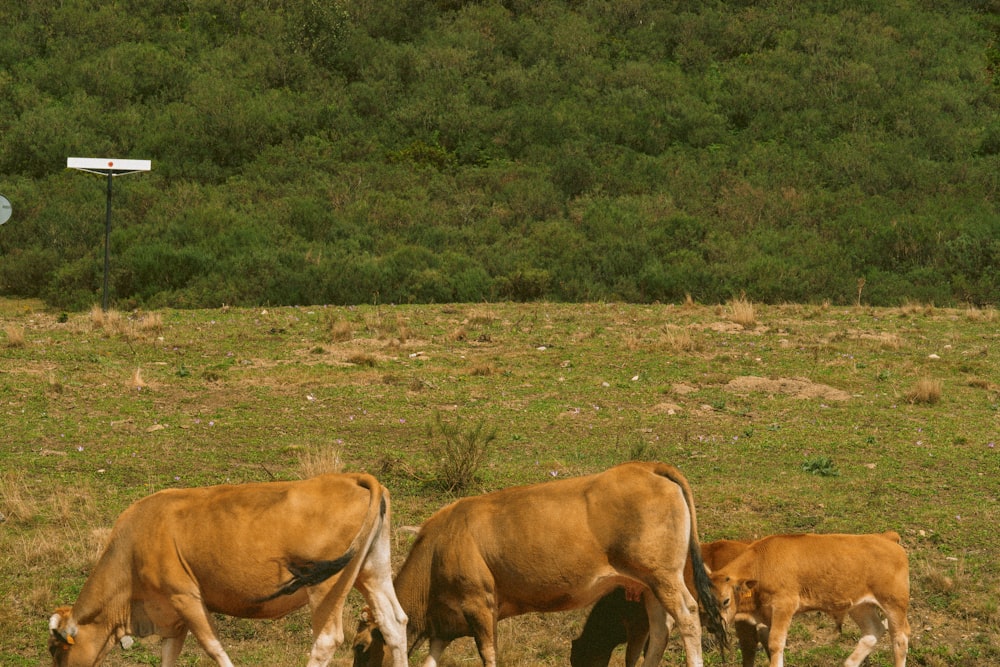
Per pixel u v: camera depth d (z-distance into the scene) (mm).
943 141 106750
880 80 120688
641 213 86375
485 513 14625
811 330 45969
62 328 43500
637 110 112000
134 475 24375
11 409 29859
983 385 35656
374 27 130125
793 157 102750
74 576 18969
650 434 29156
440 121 106250
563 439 28547
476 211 88500
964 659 17312
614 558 14062
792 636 18062
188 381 34219
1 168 92625
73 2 125562
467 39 126688
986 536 21625
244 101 105000
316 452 26125
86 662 14023
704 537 21250
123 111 102125
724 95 117062
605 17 137875
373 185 92938
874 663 17125
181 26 128000
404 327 43438
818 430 29672
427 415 30812
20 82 106938
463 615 14727
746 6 143250
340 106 109812
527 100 113562
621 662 17266
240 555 13594
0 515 21328
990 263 76250
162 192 87312
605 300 66250
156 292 63969
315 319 47031
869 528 21891
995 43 140750
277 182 92625
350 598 18734
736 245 77812
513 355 39812
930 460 26719
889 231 80625
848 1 145250
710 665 17172
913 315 51062
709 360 39188
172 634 14422
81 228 77438
